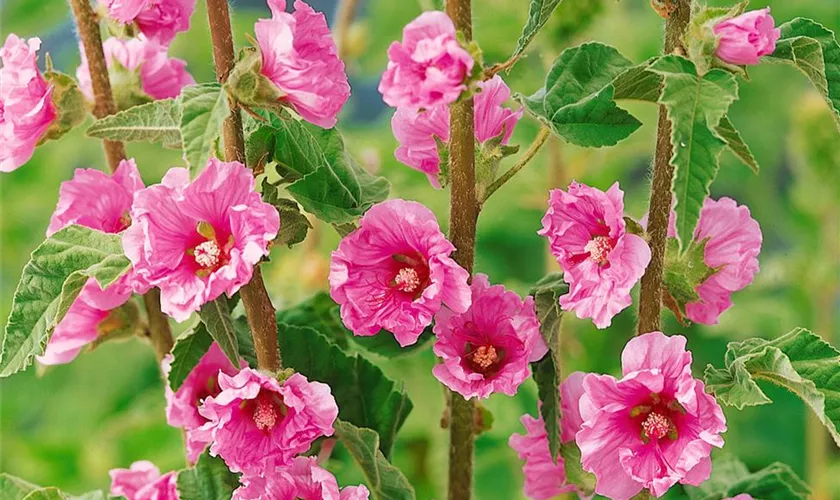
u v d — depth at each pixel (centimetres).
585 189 132
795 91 217
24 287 133
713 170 124
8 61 139
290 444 130
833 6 216
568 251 133
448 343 135
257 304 134
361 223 133
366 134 208
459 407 142
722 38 128
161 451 186
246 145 137
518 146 137
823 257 202
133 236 129
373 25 217
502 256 221
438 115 138
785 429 206
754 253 139
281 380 132
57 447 191
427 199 192
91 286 136
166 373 142
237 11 214
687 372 130
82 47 146
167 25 142
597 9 175
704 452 130
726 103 125
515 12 183
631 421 133
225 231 130
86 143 216
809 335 134
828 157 194
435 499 186
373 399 146
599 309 131
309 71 130
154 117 132
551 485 143
